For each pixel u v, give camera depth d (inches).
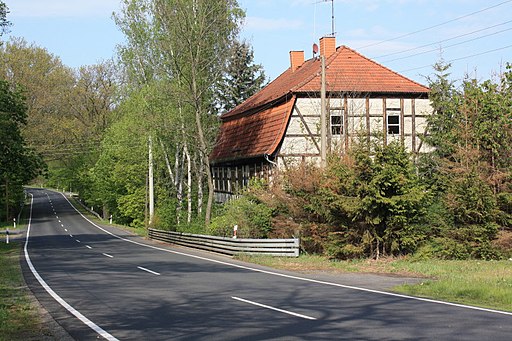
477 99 1058.7
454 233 911.0
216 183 1977.1
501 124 1026.1
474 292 528.4
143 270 802.2
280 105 1453.0
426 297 524.7
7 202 2987.2
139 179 2588.6
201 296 543.2
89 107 3134.8
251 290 583.2
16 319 444.1
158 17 1427.2
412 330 365.1
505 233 900.6
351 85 1403.8
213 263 908.6
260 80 2608.3
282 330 373.1
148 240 1662.2
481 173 952.9
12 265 910.4
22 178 1504.7
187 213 1616.6
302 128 1376.7
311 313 438.3
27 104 2704.2
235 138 1734.7
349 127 1387.8
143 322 415.8
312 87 1387.8
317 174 991.0
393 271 762.8
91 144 3115.2
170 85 1429.6
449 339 336.2
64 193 5831.7
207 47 1414.9
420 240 912.9
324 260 907.4
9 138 1450.5
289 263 874.8
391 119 1414.9
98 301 524.1
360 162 899.4
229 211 1173.1
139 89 1678.2
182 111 1537.9
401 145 925.2
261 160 1475.1
